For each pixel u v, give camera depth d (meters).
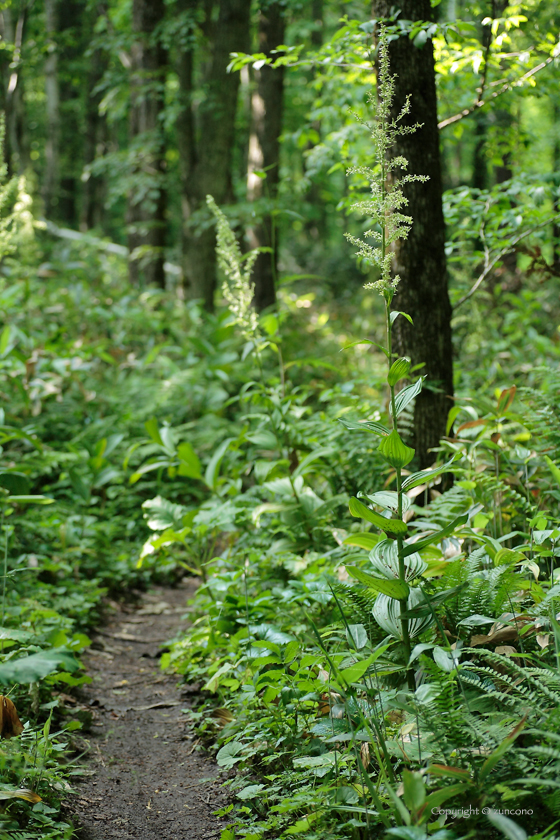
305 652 3.24
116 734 3.43
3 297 9.10
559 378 4.38
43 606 4.30
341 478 4.93
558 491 3.75
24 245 10.84
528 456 4.06
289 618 3.66
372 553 2.77
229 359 8.33
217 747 3.19
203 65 16.03
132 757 3.21
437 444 4.40
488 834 2.09
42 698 3.33
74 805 2.76
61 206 26.03
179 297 13.02
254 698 3.07
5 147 11.28
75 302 10.78
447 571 2.89
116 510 6.66
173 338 10.64
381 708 2.48
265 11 10.23
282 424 5.36
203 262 11.50
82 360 8.45
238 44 10.71
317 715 2.91
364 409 5.03
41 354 8.23
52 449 7.11
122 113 12.51
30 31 14.62
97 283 12.77
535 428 4.07
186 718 3.57
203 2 12.74
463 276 6.69
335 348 10.91
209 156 10.98
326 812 2.35
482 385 6.55
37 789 2.62
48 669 2.09
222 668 3.33
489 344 6.99
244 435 5.22
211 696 3.70
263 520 5.38
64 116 24.14
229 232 5.11
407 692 2.48
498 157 6.61
